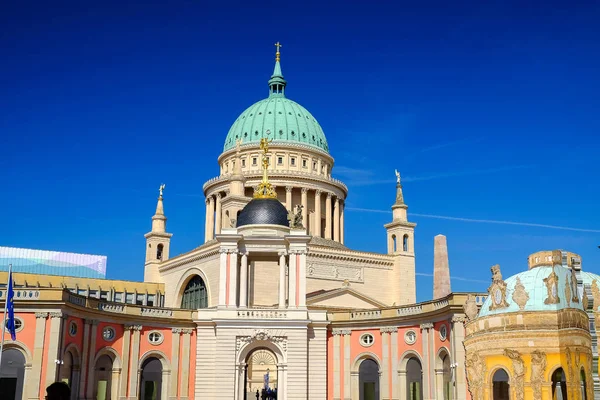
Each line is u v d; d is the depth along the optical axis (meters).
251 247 87.38
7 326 65.62
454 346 70.50
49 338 69.88
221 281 85.31
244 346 82.12
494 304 44.53
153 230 135.75
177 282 124.06
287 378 81.25
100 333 78.31
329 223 138.00
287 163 138.00
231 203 124.75
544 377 40.97
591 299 42.16
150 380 82.75
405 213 126.81
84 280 124.06
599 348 42.34
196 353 83.75
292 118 144.12
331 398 83.62
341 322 85.38
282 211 95.25
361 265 119.12
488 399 42.84
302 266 86.25
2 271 119.25
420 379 78.88
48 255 133.50
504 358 42.34
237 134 144.62
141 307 82.62
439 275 97.88
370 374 84.00
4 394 68.94
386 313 83.19
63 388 17.81
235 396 80.62
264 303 110.38
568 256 44.34
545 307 42.06
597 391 40.31
